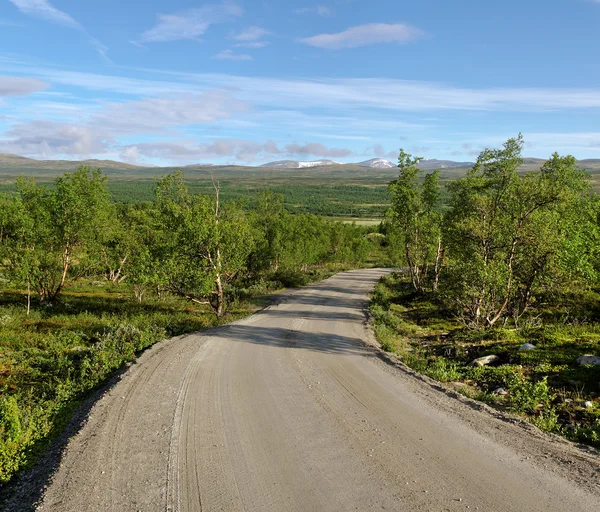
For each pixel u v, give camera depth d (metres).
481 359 12.58
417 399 9.20
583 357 11.17
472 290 17.53
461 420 7.94
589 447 6.74
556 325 16.11
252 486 5.56
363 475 5.86
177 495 5.31
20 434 7.05
